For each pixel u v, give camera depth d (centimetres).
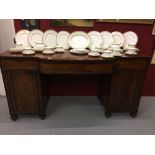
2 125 200
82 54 200
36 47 204
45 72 183
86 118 219
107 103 215
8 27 227
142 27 233
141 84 203
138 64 191
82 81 264
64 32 218
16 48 194
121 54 199
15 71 182
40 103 202
